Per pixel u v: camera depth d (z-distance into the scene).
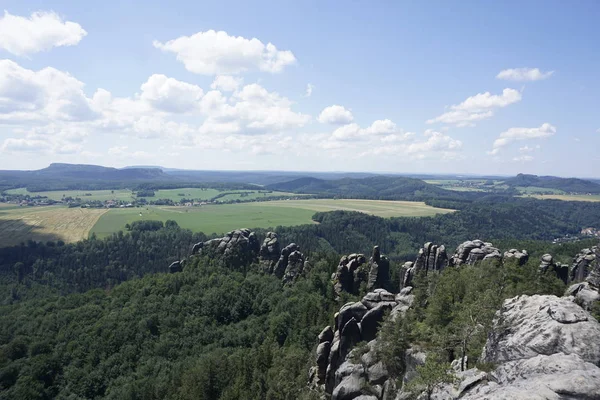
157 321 108.50
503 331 40.59
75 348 99.44
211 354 91.31
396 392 50.44
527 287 65.06
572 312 36.75
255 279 135.12
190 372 83.31
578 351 32.72
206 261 146.00
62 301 131.12
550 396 26.23
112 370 91.31
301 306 108.44
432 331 56.19
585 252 99.31
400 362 53.44
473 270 77.12
